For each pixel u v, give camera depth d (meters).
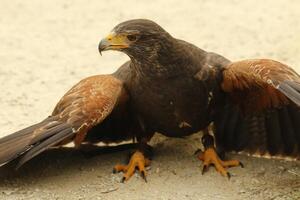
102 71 18.23
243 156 13.59
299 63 18.12
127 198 12.19
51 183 12.61
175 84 12.54
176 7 23.17
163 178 12.74
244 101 13.02
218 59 12.93
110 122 13.59
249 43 19.91
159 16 22.36
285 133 13.00
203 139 13.41
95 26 21.66
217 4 23.28
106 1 23.92
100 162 13.34
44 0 24.02
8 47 19.91
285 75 11.59
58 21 22.06
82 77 17.81
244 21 21.64
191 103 12.68
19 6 23.39
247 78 12.27
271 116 13.00
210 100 12.84
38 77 17.75
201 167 13.07
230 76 12.49
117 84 12.52
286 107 12.70
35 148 11.63
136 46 12.50
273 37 20.25
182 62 12.54
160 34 12.45
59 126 11.81
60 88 17.06
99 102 12.02
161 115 12.77
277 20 21.61
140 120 13.16
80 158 13.48
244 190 12.45
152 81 12.55
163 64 12.49
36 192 12.33
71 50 19.73
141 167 12.82
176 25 21.55
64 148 13.82
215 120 13.45
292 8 22.61
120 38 12.52
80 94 12.16
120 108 13.21
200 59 12.77
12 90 16.86
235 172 12.97
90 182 12.66
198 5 23.27
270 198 12.24
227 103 13.34
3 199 12.06
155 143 14.12
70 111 11.95
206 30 21.03
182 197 12.20
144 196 12.23
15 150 11.69
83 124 11.88
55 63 18.77
